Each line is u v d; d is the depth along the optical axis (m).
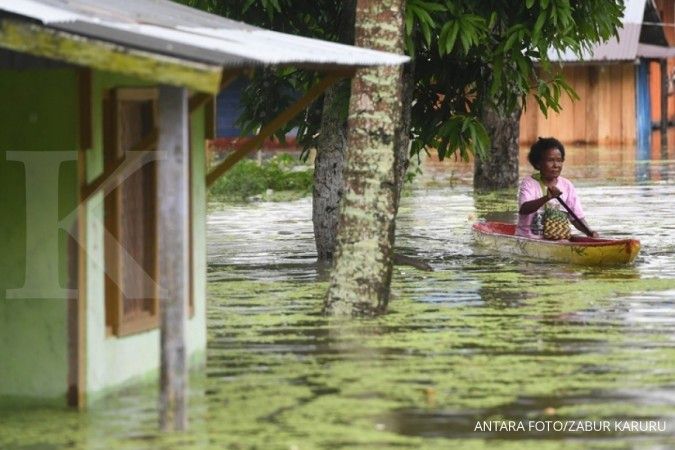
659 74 70.19
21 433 11.91
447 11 20.50
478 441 11.48
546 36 20.98
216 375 14.08
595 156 54.56
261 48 12.55
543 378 13.77
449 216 31.11
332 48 14.09
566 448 11.28
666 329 16.45
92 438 11.69
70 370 12.80
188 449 11.29
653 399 12.85
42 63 12.70
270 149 56.06
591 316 17.42
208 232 28.03
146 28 12.51
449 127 21.86
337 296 17.64
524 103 23.75
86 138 12.66
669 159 51.88
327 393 13.21
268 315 17.69
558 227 23.55
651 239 26.14
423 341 15.77
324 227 23.03
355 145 17.42
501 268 22.23
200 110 14.88
